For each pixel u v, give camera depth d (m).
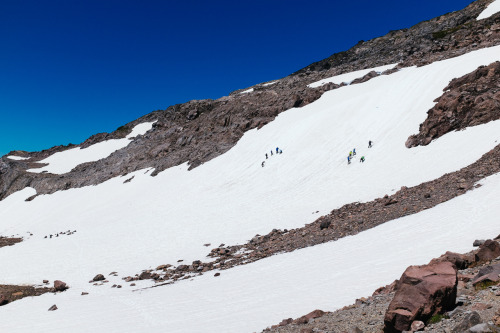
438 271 9.85
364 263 19.94
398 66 88.06
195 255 37.72
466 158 37.94
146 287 29.28
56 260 43.38
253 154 73.94
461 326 7.64
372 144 58.16
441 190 31.70
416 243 20.52
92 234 56.03
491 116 43.34
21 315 25.06
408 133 54.41
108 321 20.36
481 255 13.11
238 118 94.50
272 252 32.00
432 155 44.28
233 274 27.17
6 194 107.62
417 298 9.16
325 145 65.25
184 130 106.50
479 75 52.91
